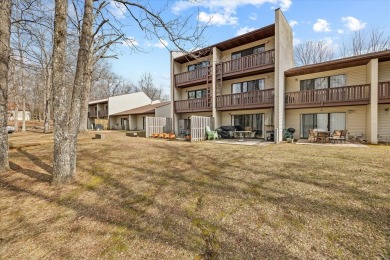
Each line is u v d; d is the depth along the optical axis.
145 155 8.09
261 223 3.30
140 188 5.15
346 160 6.60
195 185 5.05
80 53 6.08
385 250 2.53
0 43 6.69
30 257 3.06
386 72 12.27
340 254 2.53
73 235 3.50
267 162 6.55
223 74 16.75
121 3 7.50
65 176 5.69
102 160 7.46
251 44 16.27
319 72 14.38
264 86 15.76
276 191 4.37
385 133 12.29
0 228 3.87
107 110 34.56
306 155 7.58
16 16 8.94
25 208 4.56
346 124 13.49
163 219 3.74
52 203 4.73
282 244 2.79
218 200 4.20
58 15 5.60
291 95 14.50
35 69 11.11
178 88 20.84
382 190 4.13
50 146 10.30
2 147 6.59
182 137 17.30
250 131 15.86
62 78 5.69
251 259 2.59
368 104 12.09
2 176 6.28
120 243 3.18
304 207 3.64
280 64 13.60
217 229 3.28
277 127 13.26
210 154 8.14
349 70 13.36
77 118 6.12
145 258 2.80
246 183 4.91
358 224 3.06
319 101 13.34
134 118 31.19
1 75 6.64
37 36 10.09
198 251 2.84
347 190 4.21
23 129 23.14
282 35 14.02
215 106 17.06
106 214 4.12
